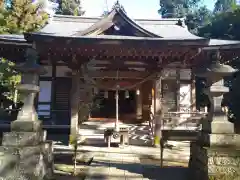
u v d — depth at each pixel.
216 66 5.46
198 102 18.69
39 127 5.56
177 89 12.88
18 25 15.64
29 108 5.37
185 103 12.95
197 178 5.52
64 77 12.78
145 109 13.07
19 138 5.03
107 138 9.90
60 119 12.48
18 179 4.78
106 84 10.47
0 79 15.11
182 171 6.30
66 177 5.84
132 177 5.59
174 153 8.83
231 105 16.20
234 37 19.53
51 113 12.52
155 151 9.06
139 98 13.22
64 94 12.73
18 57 11.63
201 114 11.87
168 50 9.22
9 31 15.44
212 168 4.88
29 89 5.31
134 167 6.48
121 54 9.73
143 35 10.29
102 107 17.25
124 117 14.30
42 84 12.71
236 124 15.11
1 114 12.69
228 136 5.15
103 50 9.31
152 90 11.29
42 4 16.78
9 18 15.38
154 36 10.03
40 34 8.48
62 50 9.38
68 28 14.45
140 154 8.44
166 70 12.98
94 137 10.93
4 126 9.46
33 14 16.38
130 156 8.05
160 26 15.87
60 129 12.30
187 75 13.13
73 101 10.23
